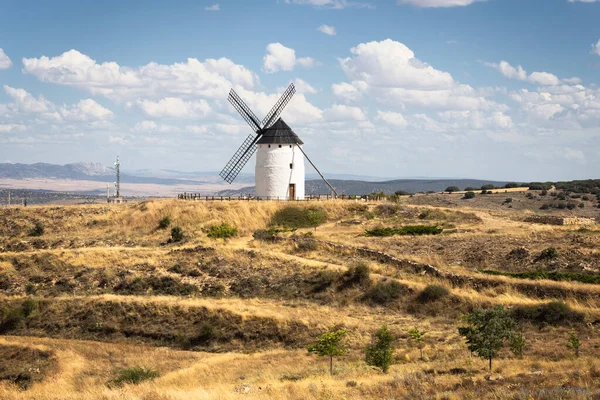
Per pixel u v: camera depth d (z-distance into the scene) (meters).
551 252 56.34
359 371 38.12
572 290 48.53
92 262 69.62
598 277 50.34
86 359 50.53
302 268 62.81
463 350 41.16
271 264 64.81
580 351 38.03
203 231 80.88
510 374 32.09
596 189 141.88
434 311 51.72
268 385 34.31
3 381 47.25
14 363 50.88
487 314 37.03
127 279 65.12
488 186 161.62
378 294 55.28
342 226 81.62
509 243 62.97
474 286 53.31
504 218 82.88
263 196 94.62
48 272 68.62
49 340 55.53
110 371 46.81
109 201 118.75
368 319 51.97
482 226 75.12
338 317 53.03
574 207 121.88
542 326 44.91
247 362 45.84
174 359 49.34
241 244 73.56
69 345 53.84
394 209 87.69
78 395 34.84
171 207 89.44
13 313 59.81
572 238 61.94
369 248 65.94
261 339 51.84
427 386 29.38
